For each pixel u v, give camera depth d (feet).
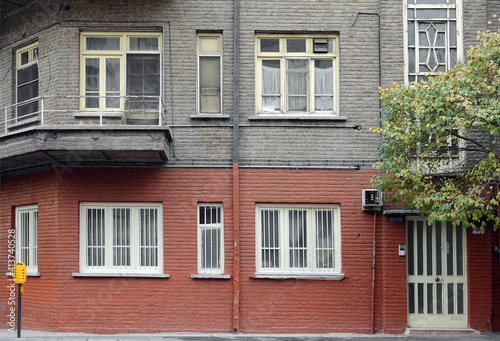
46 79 47.65
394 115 40.45
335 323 45.93
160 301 45.88
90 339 42.91
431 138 40.16
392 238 46.29
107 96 44.52
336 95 47.78
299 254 46.88
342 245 46.44
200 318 45.83
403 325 45.91
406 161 40.81
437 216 38.40
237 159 46.34
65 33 47.01
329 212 47.19
